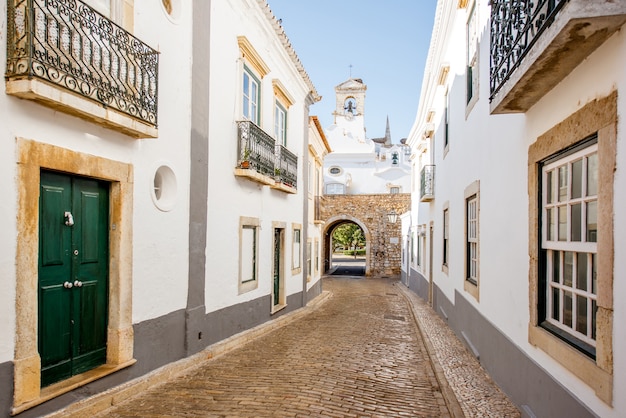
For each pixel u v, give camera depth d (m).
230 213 7.68
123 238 4.82
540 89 3.74
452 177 9.49
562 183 3.71
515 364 4.63
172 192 5.84
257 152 8.48
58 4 3.95
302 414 4.28
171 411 4.28
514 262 4.73
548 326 3.87
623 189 2.60
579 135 3.17
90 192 4.55
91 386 4.33
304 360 6.48
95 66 4.46
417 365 6.50
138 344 5.07
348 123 38.69
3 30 3.49
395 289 20.42
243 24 8.17
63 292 4.19
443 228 11.12
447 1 8.82
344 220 28.75
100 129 4.49
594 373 2.87
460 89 8.44
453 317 9.10
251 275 8.79
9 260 3.48
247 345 7.51
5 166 3.46
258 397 4.73
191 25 6.30
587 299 3.19
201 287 6.56
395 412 4.50
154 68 5.20
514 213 4.77
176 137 5.90
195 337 6.32
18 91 3.46
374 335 8.83
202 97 6.60
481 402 4.75
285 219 11.12
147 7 5.30
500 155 5.34
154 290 5.39
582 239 3.28
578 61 3.17
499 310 5.35
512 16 4.09
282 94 10.61
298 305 12.58
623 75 2.61
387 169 36.94
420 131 16.33
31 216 3.65
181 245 6.01
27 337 3.60
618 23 2.61
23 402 3.55
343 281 24.83
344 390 5.11
